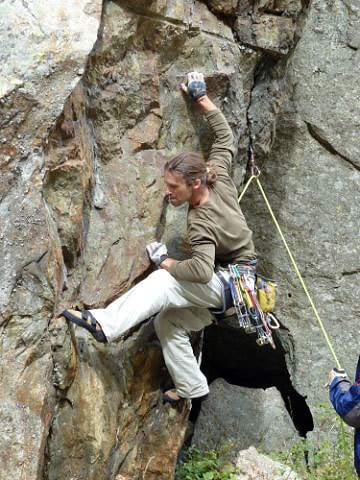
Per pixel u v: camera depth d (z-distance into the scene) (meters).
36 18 2.89
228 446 5.12
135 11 3.43
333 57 5.62
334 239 5.78
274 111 4.70
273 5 4.26
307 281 5.84
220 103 4.08
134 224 3.60
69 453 3.20
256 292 3.51
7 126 2.83
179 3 3.62
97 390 3.36
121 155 3.58
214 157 3.69
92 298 3.36
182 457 5.14
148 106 3.64
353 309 5.81
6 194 2.85
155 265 3.66
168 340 3.59
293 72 5.61
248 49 4.25
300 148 5.73
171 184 3.28
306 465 5.32
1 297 2.83
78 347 3.29
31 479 2.81
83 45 2.94
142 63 3.57
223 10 3.97
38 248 2.90
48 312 2.96
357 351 5.80
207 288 3.41
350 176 5.74
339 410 3.12
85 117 3.35
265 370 6.54
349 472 4.80
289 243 5.83
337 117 5.66
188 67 3.81
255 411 5.46
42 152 2.91
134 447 3.76
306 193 5.77
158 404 3.88
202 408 5.52
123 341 3.59
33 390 2.88
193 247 3.30
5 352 2.84
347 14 5.61
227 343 6.37
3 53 2.83
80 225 3.22
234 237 3.39
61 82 2.92
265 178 5.82
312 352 5.83
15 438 2.79
